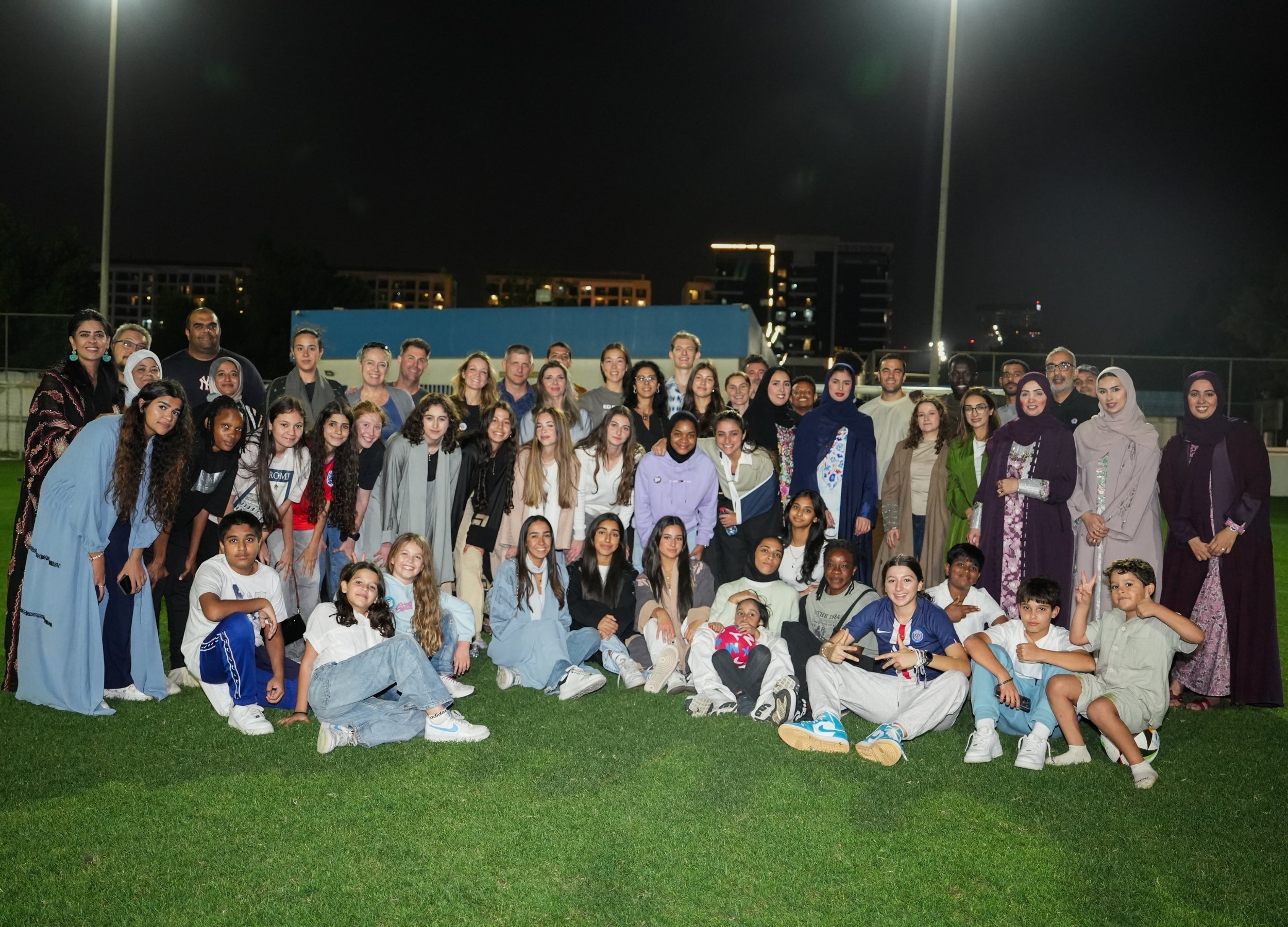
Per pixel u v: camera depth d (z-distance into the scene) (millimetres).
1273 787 4309
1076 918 3129
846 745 4578
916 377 20016
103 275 17750
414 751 4461
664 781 4137
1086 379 7402
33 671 4941
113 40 17547
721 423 6215
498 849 3475
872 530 7047
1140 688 4520
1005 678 4688
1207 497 5613
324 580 6035
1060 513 5773
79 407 5332
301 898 3113
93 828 3578
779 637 5375
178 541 5402
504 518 6293
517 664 5574
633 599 5918
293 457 5609
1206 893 3316
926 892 3256
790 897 3197
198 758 4309
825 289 121438
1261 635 5512
